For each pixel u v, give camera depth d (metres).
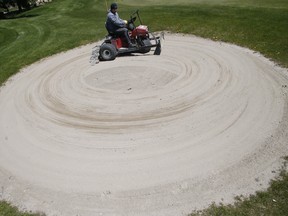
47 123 9.04
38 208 6.27
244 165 6.69
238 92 9.33
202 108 8.81
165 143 7.63
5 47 16.08
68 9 22.23
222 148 7.24
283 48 11.59
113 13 12.24
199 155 7.12
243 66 10.88
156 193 6.28
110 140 7.99
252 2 17.48
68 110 9.59
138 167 6.99
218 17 15.68
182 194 6.19
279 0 17.30
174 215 5.77
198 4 18.41
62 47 14.91
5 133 8.83
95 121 8.88
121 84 10.76
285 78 9.73
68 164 7.35
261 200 5.80
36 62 13.72
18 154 7.90
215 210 5.74
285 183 6.08
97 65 12.48
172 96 9.64
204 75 10.63
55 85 11.31
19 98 10.73
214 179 6.44
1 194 6.73
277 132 7.49
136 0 21.42
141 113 8.98
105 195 6.39
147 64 11.99
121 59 12.75
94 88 10.73
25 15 23.38
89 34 16.05
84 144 7.96
